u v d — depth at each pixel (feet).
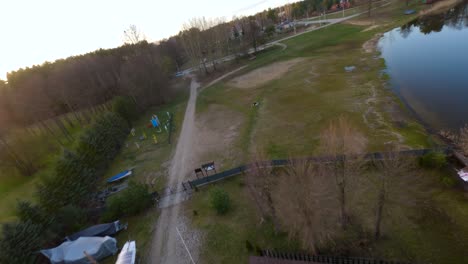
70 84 252.83
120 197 109.29
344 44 301.84
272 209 79.20
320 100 175.42
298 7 574.97
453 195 80.23
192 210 103.81
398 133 119.44
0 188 163.63
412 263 60.70
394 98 153.79
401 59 212.43
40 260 87.10
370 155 97.35
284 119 161.79
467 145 94.48
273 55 334.65
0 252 76.64
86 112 277.85
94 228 96.99
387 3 435.53
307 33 406.62
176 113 225.76
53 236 93.09
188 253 85.35
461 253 65.21
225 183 113.80
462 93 141.79
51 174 117.39
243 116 184.34
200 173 127.85
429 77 169.78
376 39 288.71
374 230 75.20
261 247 79.87
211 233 90.27
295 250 75.51
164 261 85.05
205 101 237.86
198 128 184.14
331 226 72.49
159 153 162.50
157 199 115.34
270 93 214.28
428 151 94.43
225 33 406.41
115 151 176.45
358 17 407.85
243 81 271.08
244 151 137.49
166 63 351.25
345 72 216.54
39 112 217.15
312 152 118.93
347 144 73.97
